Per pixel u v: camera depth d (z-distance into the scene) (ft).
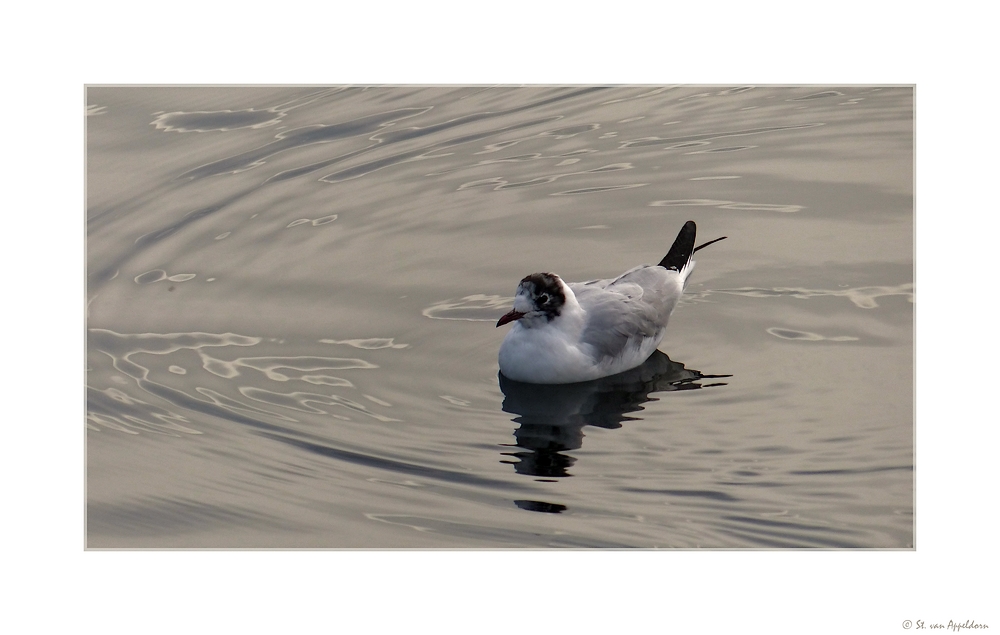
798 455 39.60
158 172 61.36
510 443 41.16
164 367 46.98
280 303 51.19
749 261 53.16
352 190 59.88
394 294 51.83
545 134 65.57
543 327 45.09
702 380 44.91
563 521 36.47
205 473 39.83
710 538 35.24
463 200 58.80
